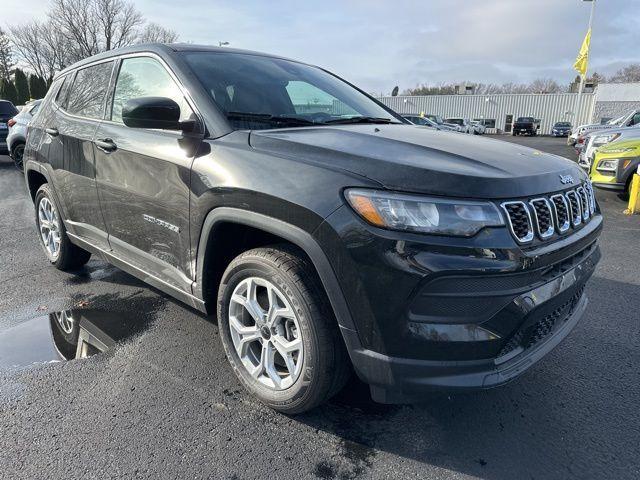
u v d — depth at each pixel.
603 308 3.54
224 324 2.41
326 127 2.53
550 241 1.95
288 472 1.93
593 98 41.22
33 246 4.92
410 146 2.13
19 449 2.01
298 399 2.12
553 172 2.12
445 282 1.72
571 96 44.56
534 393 2.49
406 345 1.78
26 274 4.09
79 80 3.59
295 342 2.10
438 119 29.50
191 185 2.32
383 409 2.33
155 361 2.72
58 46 46.34
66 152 3.40
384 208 1.75
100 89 3.24
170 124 2.38
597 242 2.55
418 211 1.73
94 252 3.39
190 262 2.46
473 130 41.34
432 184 1.77
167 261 2.64
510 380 1.89
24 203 7.28
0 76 49.28
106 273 4.11
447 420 2.27
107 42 45.91
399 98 50.72
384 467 1.97
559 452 2.06
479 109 47.78
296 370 2.11
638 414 2.32
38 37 47.22
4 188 8.59
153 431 2.14
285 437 2.12
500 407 2.37
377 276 1.75
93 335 3.02
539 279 1.90
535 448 2.09
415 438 2.14
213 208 2.23
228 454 2.01
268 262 2.09
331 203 1.83
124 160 2.77
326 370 2.00
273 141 2.17
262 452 2.03
